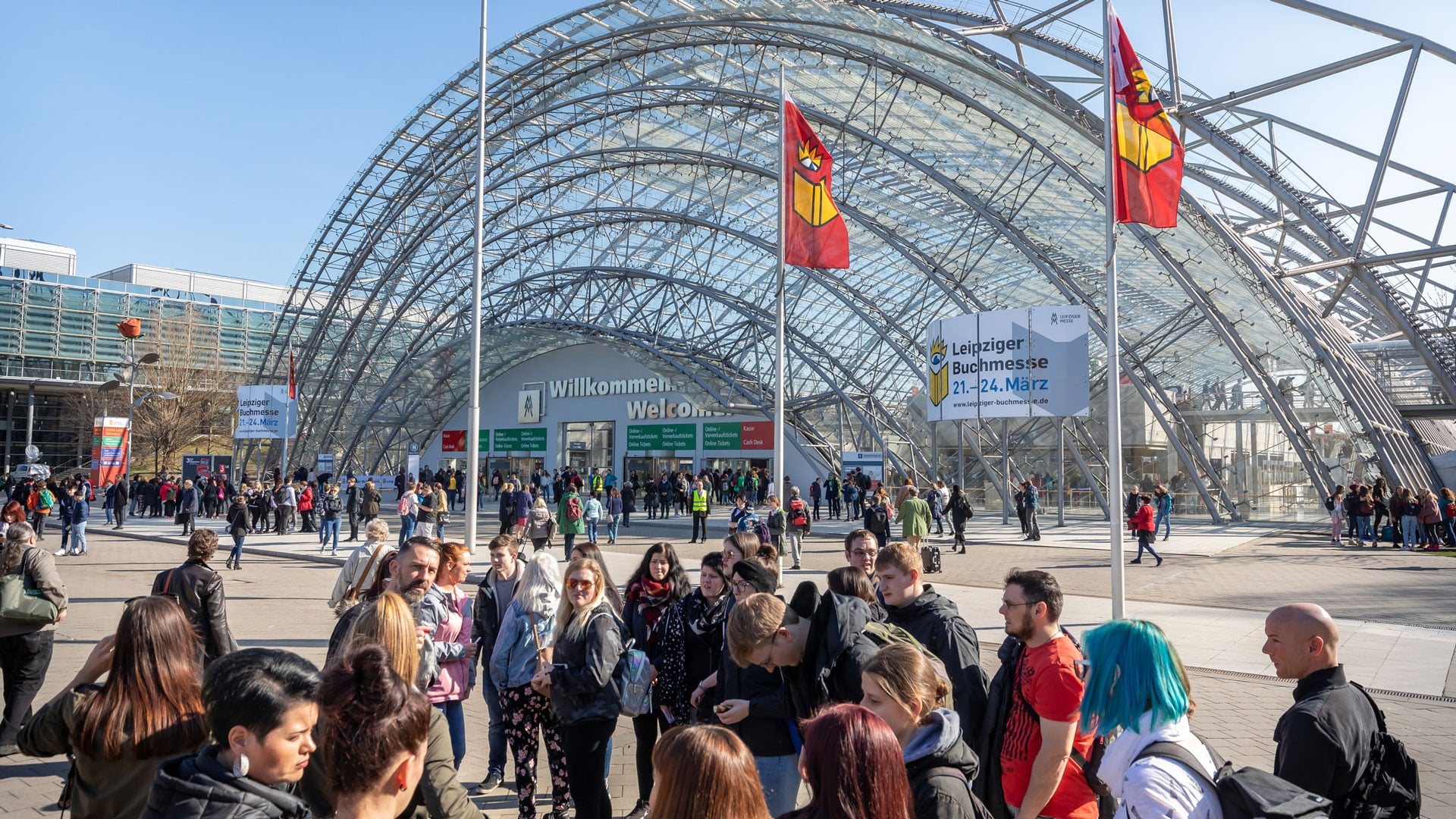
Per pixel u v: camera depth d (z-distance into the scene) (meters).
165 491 49.16
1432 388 43.03
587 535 30.17
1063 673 4.35
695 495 31.97
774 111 43.50
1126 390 42.38
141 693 4.12
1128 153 12.57
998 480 45.41
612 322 60.09
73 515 27.98
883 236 45.50
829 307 52.88
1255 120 31.91
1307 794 3.21
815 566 24.66
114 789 4.15
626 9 45.84
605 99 49.72
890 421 50.97
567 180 54.84
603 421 66.31
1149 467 41.78
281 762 3.36
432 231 62.97
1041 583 4.56
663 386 62.72
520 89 53.69
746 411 56.09
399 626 5.07
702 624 6.71
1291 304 33.38
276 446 77.31
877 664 3.89
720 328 55.66
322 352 73.25
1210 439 39.53
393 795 3.17
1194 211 35.47
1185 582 20.94
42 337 93.06
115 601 17.78
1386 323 50.66
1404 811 3.98
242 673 3.38
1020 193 39.88
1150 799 3.31
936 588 19.98
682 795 2.81
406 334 68.88
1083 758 4.59
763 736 5.49
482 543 30.06
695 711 6.61
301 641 13.93
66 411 98.62
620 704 6.21
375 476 59.75
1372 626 15.33
